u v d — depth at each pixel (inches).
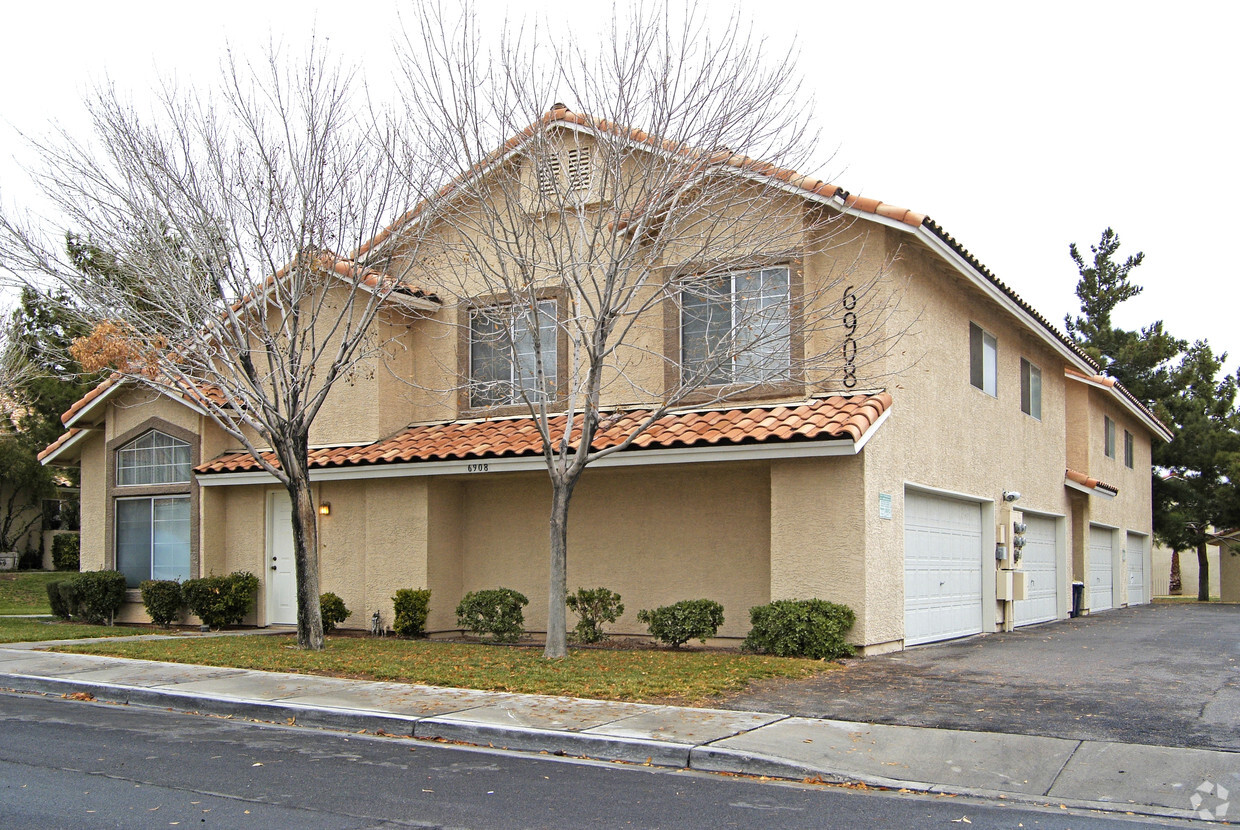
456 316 695.7
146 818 264.1
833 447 527.2
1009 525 756.0
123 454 798.5
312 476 677.9
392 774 317.4
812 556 555.8
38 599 1068.5
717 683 450.0
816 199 563.5
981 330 743.7
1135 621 883.4
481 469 621.3
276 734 382.3
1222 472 1480.1
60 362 1029.8
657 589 626.8
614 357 633.6
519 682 455.2
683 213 557.9
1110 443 1134.4
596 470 636.7
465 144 552.4
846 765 330.6
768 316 570.3
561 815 273.7
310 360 640.4
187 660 530.9
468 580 689.0
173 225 582.9
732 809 284.5
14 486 1302.9
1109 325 1619.1
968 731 371.2
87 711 427.5
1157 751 341.7
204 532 748.0
